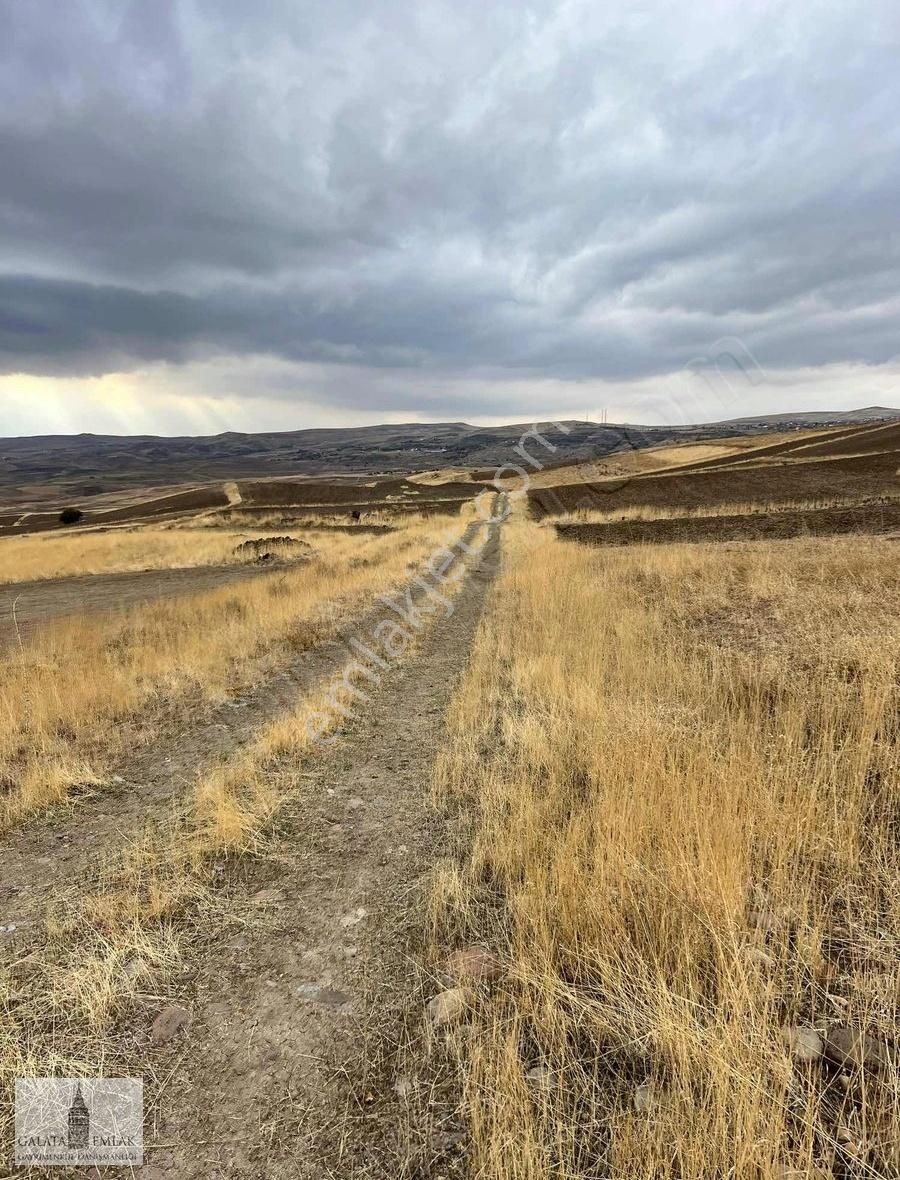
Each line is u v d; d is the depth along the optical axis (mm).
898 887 2719
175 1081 2291
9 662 8648
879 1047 2004
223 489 80250
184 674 8320
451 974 2697
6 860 4035
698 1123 1757
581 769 4512
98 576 23109
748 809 3236
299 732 6055
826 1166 1653
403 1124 2033
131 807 4758
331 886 3572
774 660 6066
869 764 3838
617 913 2650
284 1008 2633
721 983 2221
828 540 18094
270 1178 1905
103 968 2881
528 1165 1717
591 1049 2201
